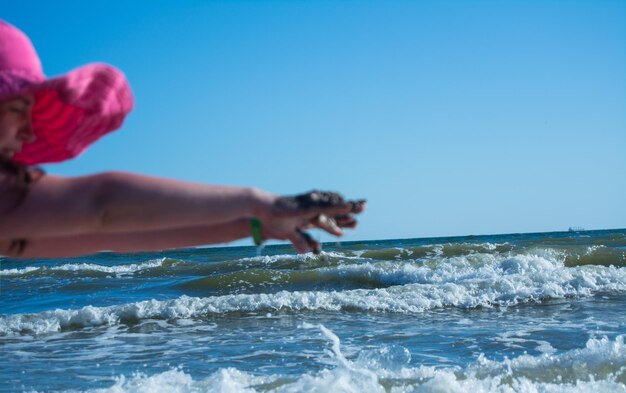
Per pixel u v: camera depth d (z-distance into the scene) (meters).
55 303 13.67
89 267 22.00
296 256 20.98
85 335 9.23
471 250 20.53
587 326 8.03
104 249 1.57
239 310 10.64
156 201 1.32
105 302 13.53
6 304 13.79
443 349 6.91
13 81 1.36
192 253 36.44
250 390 4.63
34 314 10.36
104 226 1.34
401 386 4.43
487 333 7.81
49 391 5.69
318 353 6.97
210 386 4.81
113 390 4.91
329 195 1.30
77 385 5.91
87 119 1.49
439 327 8.49
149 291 14.99
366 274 15.04
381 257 20.19
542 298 10.91
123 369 6.63
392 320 9.34
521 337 7.45
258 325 9.34
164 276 18.88
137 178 1.36
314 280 15.06
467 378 4.58
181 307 10.63
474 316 9.54
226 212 1.30
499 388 4.30
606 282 11.66
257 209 1.30
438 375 4.58
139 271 20.48
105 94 1.47
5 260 33.75
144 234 1.53
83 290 15.72
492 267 14.67
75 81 1.39
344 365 4.88
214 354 7.20
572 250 16.25
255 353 7.11
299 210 1.28
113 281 17.62
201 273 19.28
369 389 4.35
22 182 1.37
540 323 8.50
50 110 1.46
